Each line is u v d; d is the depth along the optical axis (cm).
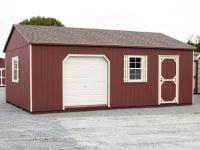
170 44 1708
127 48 1573
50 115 1349
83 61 1504
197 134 963
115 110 1513
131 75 1593
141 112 1441
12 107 1639
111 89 1550
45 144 830
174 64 1694
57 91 1444
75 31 1714
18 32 1611
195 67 2400
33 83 1393
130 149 786
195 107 1636
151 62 1631
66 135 941
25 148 789
